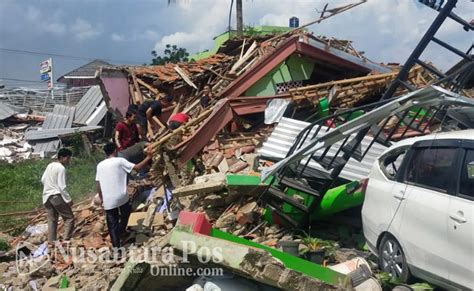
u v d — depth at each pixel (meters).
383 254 5.70
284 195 7.59
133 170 8.31
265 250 4.42
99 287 6.56
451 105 6.27
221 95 14.02
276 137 9.71
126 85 17.66
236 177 7.90
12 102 34.75
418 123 8.01
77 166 18.31
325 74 15.80
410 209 5.21
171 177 9.27
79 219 10.06
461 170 4.75
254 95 14.37
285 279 4.07
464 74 7.32
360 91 12.48
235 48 18.25
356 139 7.25
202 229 4.68
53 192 8.64
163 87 17.12
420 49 7.48
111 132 23.50
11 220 11.31
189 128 10.61
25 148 24.17
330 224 7.98
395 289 4.93
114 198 7.98
